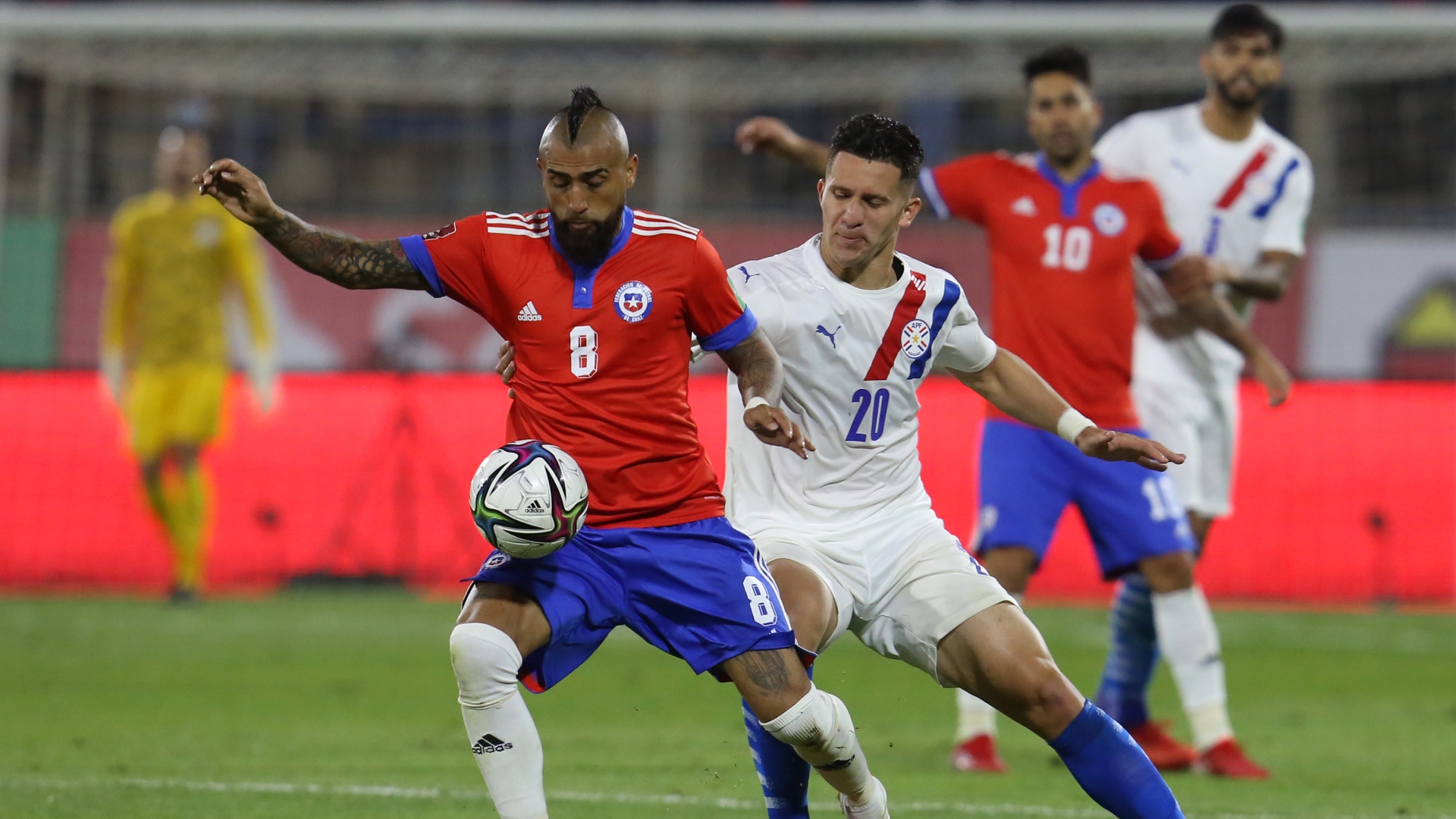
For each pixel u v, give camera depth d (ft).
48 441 171.83
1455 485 165.58
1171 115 89.35
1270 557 168.25
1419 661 125.90
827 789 69.92
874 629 53.42
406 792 66.03
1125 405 77.51
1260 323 170.30
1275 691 108.68
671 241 49.44
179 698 97.25
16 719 87.30
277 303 174.19
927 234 172.14
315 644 127.95
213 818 59.82
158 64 197.88
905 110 200.54
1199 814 63.82
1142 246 78.02
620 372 49.19
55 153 196.75
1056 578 171.01
